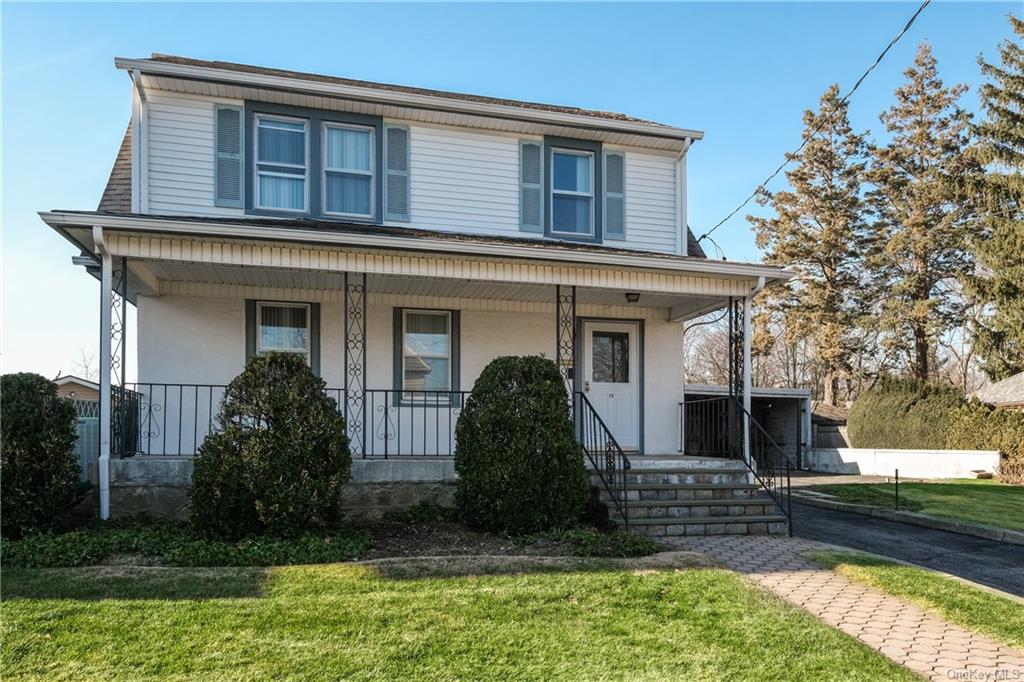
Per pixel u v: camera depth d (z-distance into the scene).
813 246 31.67
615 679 4.50
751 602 6.02
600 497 9.34
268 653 4.70
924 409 21.27
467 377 11.83
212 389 10.74
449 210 11.67
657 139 12.59
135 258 8.63
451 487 9.66
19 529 7.61
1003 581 7.72
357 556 7.23
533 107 12.84
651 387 12.53
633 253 10.38
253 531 7.65
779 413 24.89
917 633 5.59
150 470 8.70
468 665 4.64
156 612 5.34
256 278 10.48
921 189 28.94
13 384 7.75
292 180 10.95
